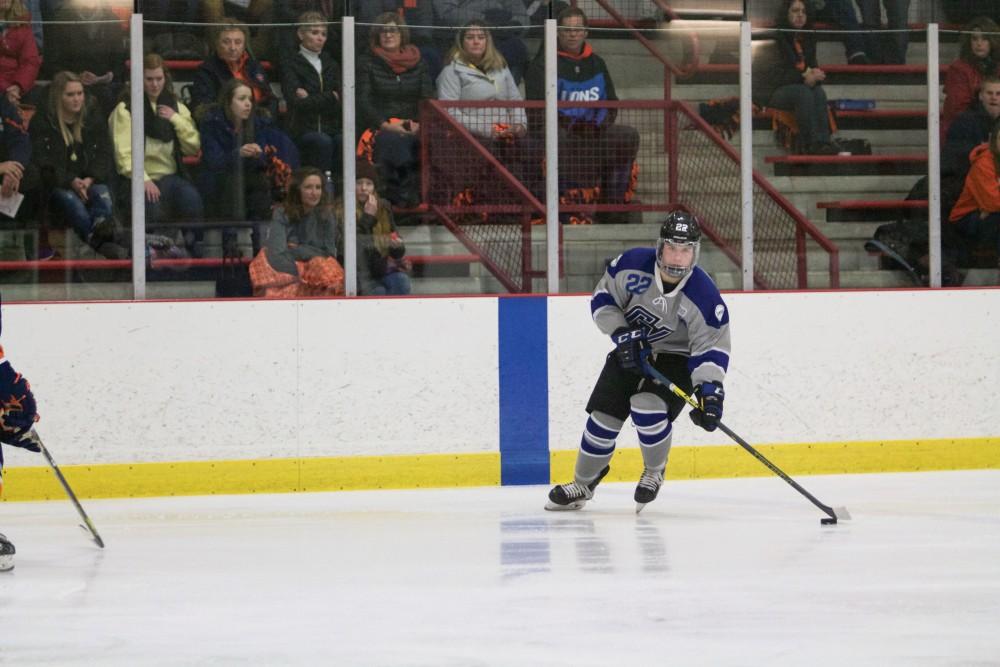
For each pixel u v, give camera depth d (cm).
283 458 1881
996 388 2072
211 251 1964
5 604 1113
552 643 963
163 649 956
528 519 1589
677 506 1688
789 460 2008
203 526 1561
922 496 1759
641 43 2120
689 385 1603
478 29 2050
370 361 1906
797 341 2012
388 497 1816
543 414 1953
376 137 2011
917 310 2047
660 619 1038
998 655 926
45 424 1827
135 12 1978
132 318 1847
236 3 2009
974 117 2162
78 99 1945
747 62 2094
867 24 2223
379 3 2072
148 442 1847
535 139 2062
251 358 1875
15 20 1944
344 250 1978
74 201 1942
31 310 1825
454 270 2039
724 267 2125
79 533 1515
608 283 1577
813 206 2175
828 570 1235
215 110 1966
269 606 1097
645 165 2112
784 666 897
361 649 950
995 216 2158
